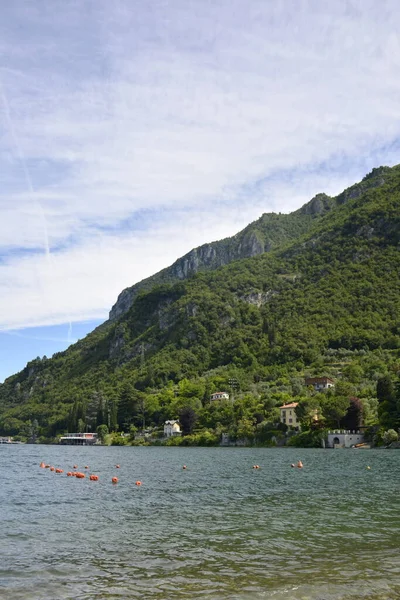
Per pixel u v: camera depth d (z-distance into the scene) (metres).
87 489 53.62
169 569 23.56
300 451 123.00
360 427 143.00
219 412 184.12
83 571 23.42
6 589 21.06
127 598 19.92
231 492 49.69
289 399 180.00
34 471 78.69
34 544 28.61
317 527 32.31
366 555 25.66
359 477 61.69
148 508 40.62
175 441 180.00
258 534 30.50
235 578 22.17
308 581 21.72
